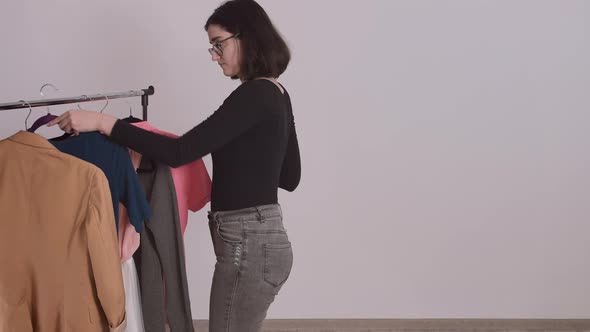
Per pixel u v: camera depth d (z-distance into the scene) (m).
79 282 1.49
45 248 1.48
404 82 2.62
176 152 1.38
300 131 2.64
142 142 1.40
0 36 2.52
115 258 1.49
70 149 1.55
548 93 2.62
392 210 2.71
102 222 1.45
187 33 2.55
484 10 2.56
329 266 2.76
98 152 1.54
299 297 2.79
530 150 2.66
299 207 2.71
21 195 1.47
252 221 1.45
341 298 2.79
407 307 2.79
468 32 2.58
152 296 1.75
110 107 2.59
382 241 2.74
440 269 2.76
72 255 1.47
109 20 2.53
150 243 1.72
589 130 2.64
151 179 1.69
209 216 1.53
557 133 2.65
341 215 2.72
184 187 1.76
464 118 2.64
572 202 2.70
